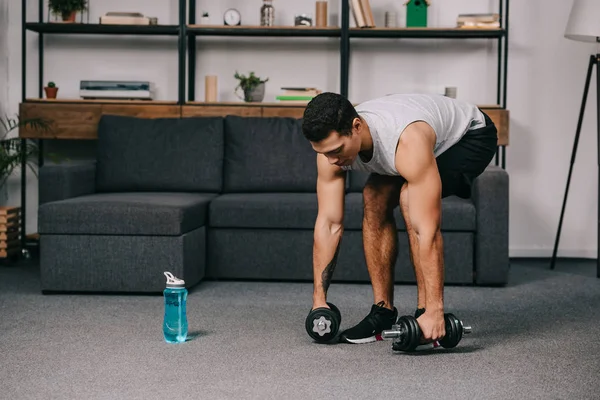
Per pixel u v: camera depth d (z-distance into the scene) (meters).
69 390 2.36
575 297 3.92
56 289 3.94
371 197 2.94
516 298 3.89
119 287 3.93
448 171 2.98
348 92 5.30
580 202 5.29
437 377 2.49
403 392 2.34
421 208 2.60
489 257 4.18
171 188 4.73
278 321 3.33
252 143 4.78
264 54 5.36
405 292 4.05
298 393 2.33
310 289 4.12
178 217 3.87
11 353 2.79
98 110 4.96
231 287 4.16
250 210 4.25
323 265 2.89
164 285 3.91
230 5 5.36
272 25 5.12
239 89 5.37
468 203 4.22
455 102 2.97
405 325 2.65
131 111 4.97
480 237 4.18
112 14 5.08
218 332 3.12
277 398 2.28
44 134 4.97
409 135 2.58
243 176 4.73
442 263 2.65
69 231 3.91
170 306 2.95
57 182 4.32
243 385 2.41
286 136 4.79
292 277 4.29
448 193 3.08
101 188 4.73
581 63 5.25
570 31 4.66
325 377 2.49
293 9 5.34
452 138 2.88
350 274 4.26
